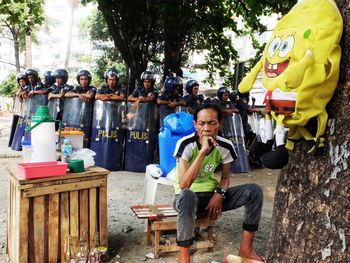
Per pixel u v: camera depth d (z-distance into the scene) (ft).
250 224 9.78
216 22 31.78
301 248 5.89
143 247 11.51
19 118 31.58
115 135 24.34
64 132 11.04
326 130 5.56
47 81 29.94
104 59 53.01
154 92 24.58
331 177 5.53
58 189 9.47
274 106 5.46
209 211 9.96
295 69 4.99
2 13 32.14
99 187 10.23
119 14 28.96
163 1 26.81
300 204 5.96
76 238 9.86
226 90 25.27
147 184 13.07
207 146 9.32
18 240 9.09
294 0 28.30
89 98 24.84
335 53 5.18
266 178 23.72
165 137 12.47
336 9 5.27
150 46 31.09
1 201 16.37
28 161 10.42
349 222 5.38
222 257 10.98
